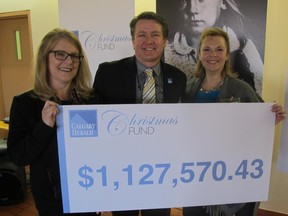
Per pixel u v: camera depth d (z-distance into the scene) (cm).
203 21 204
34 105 108
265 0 192
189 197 112
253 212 132
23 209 235
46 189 111
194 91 151
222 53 144
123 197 110
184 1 206
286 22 195
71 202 109
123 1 205
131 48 210
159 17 131
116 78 139
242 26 198
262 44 198
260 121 108
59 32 111
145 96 135
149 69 135
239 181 112
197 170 110
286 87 164
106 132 104
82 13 213
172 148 107
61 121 102
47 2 277
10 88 345
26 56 326
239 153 110
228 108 106
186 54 213
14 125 107
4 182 236
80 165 106
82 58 120
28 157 101
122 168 107
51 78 113
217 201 113
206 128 107
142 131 105
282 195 218
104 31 212
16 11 293
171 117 105
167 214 162
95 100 127
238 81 143
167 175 109
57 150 108
